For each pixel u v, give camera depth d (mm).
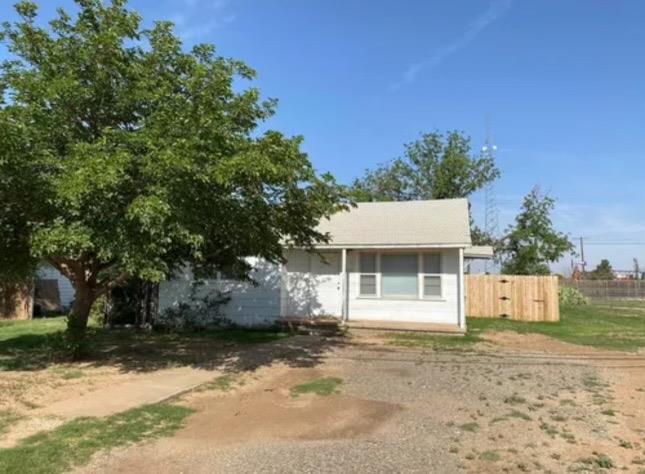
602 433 6945
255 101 11211
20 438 6359
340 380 10164
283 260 14039
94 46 10281
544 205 34250
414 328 17344
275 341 15508
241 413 7812
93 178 8367
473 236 36125
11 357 12195
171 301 19469
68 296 27734
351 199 12938
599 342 15703
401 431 6980
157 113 9938
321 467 5672
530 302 21953
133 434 6633
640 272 61000
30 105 9617
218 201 10500
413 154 39188
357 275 19594
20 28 10570
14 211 10117
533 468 5715
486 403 8445
